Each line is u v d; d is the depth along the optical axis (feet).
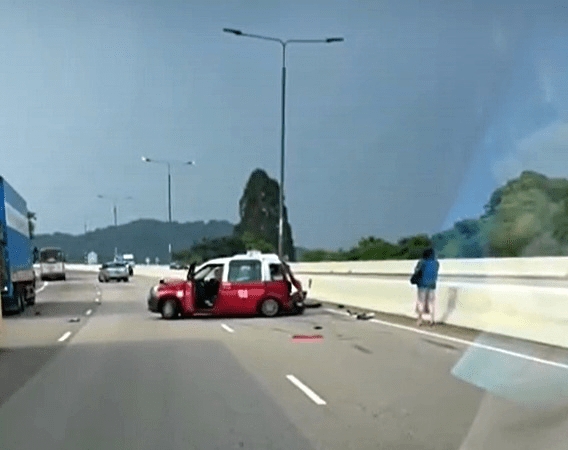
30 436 29.96
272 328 72.49
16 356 54.90
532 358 47.73
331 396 37.06
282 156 139.95
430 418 31.81
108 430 30.81
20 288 99.86
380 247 160.15
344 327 72.33
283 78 138.21
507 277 73.72
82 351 57.47
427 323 73.26
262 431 30.01
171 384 41.47
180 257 264.93
